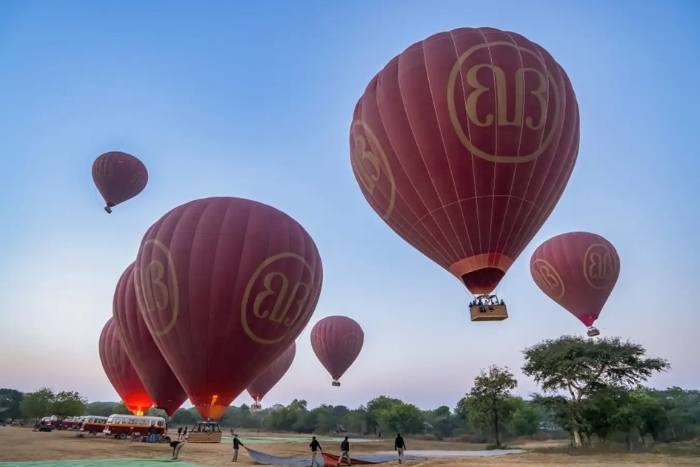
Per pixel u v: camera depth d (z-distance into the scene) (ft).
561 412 111.96
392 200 73.77
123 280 116.67
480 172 65.72
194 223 87.97
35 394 245.24
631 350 109.09
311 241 98.07
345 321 187.83
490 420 152.35
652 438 155.33
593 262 121.60
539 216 70.13
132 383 133.69
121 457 82.43
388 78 73.67
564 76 73.97
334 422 349.00
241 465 73.92
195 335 82.12
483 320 67.21
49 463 70.74
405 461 81.97
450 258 70.18
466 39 70.49
